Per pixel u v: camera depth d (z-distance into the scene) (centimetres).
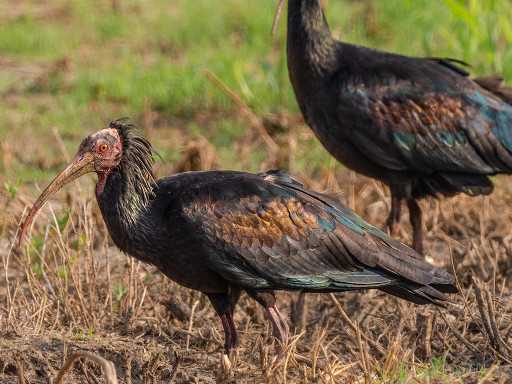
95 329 1051
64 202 1480
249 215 920
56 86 2142
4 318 1061
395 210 1235
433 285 962
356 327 967
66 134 1855
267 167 1639
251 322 1109
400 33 2317
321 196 963
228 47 2392
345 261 940
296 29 1216
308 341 1041
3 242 1358
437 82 1202
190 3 2770
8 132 1852
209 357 1004
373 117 1179
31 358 948
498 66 1798
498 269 1220
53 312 1102
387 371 894
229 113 1950
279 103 1959
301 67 1219
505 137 1209
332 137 1224
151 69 2225
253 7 2662
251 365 962
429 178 1222
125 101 2061
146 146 941
